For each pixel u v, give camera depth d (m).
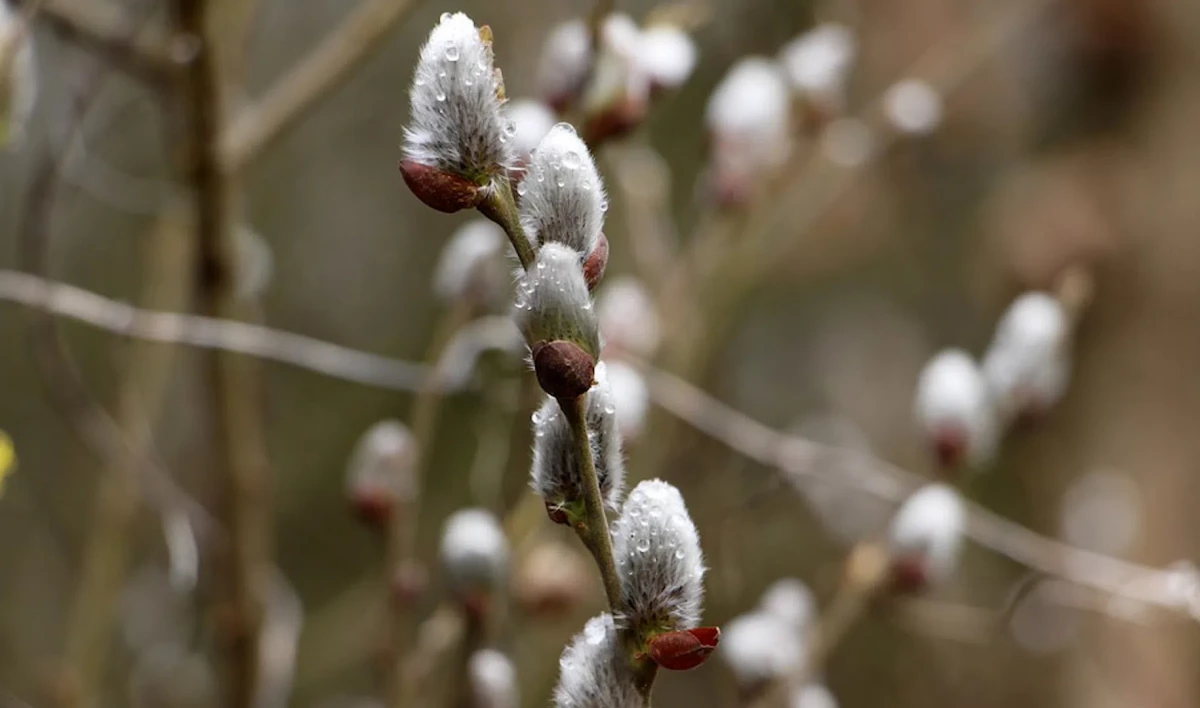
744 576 1.07
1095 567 0.73
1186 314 1.29
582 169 0.47
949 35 1.32
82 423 0.69
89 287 1.29
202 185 0.66
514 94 1.19
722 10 1.28
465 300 0.66
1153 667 1.18
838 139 0.91
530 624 0.72
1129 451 1.28
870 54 1.34
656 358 0.76
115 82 0.92
